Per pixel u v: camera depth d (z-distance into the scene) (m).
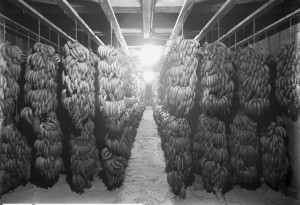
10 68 2.94
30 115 3.05
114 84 3.12
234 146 3.19
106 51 3.12
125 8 3.65
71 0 3.64
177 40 3.30
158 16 4.70
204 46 3.21
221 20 4.67
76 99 3.00
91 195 3.31
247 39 4.00
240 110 3.20
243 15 4.48
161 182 3.70
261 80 2.94
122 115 3.25
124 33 5.13
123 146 3.38
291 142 3.15
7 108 2.98
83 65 3.02
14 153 3.24
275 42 3.57
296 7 3.67
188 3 2.73
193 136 3.49
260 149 3.40
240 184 3.48
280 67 2.99
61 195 3.30
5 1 3.64
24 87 3.04
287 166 3.10
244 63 3.02
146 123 8.44
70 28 5.02
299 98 2.87
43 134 3.11
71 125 3.23
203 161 3.21
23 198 3.21
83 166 3.26
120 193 3.38
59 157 3.36
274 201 3.12
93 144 3.41
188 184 3.53
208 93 3.03
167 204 3.12
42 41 5.02
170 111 3.38
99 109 3.31
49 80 3.09
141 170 4.15
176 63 3.20
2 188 3.24
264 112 3.04
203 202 3.13
